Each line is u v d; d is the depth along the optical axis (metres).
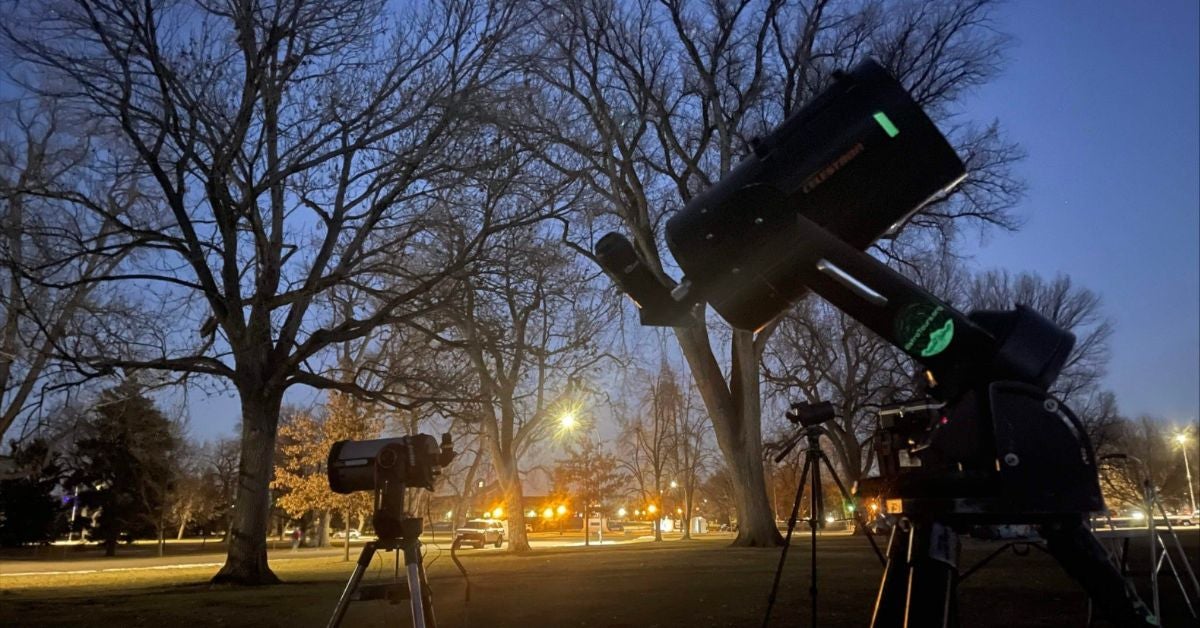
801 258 3.14
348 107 16.30
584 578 13.70
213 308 16.83
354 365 20.56
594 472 59.03
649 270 3.38
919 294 3.04
